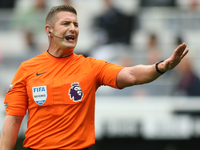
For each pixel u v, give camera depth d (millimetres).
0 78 28250
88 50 30438
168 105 25562
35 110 11547
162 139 24906
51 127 11320
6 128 11859
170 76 26812
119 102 25922
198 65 27688
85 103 11500
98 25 32031
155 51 28750
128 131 25062
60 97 11359
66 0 34719
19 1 33406
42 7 32531
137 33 31469
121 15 31500
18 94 11875
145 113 25422
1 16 31156
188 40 30016
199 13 31453
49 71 11695
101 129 25203
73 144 11195
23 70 11961
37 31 30812
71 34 11758
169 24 31328
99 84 12086
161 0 32938
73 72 11680
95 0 36406
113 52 29062
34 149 11547
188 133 24781
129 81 11109
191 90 26125
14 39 30391
